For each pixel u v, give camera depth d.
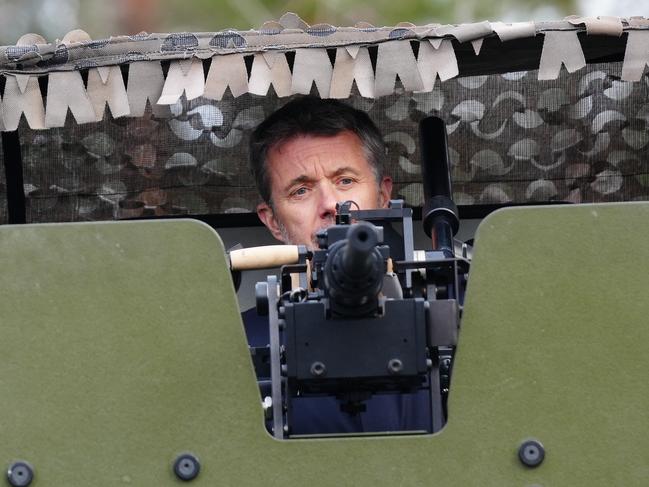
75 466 11.42
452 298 12.05
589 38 14.66
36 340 11.52
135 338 11.51
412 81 13.33
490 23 13.41
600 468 11.27
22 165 17.36
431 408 11.58
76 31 13.59
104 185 17.55
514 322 11.40
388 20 26.72
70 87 13.47
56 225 11.57
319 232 11.89
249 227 17.69
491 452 11.29
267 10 27.28
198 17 27.61
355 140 16.22
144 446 11.42
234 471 11.37
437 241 14.45
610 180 17.67
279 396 11.54
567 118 17.55
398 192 17.66
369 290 10.91
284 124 16.23
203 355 11.48
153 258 11.55
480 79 17.44
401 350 11.27
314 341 11.30
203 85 13.41
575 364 11.36
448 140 17.62
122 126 17.34
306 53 13.37
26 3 28.34
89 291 11.54
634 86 17.42
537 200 17.75
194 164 17.53
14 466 11.41
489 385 11.35
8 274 11.55
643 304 11.38
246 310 16.27
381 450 11.27
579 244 11.43
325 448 11.29
